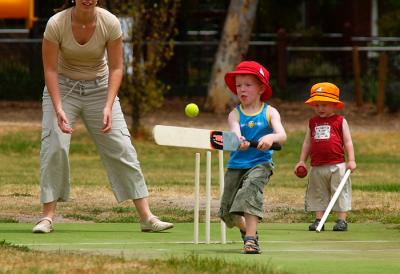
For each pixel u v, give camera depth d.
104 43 22.34
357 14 81.88
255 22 76.06
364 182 38.53
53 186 22.48
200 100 69.69
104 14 22.19
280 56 71.06
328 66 73.12
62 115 22.11
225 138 18.69
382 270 16.52
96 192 32.53
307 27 80.25
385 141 54.84
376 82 70.06
